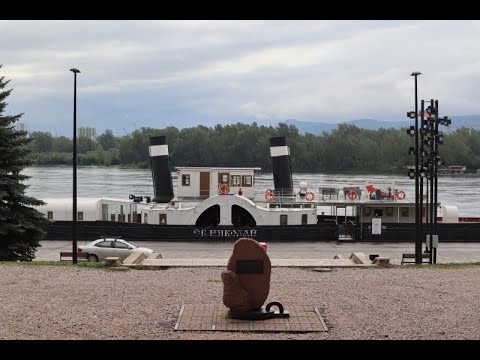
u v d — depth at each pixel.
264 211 56.44
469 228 57.22
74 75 37.16
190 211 56.59
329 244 54.53
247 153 196.88
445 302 20.78
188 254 47.66
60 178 158.75
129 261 29.81
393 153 194.88
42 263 29.17
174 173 161.25
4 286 22.83
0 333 16.77
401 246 53.59
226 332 17.38
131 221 61.25
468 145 199.50
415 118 39.59
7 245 35.66
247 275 18.81
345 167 195.75
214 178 60.84
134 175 174.00
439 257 47.56
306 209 57.12
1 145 37.41
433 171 40.06
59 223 56.62
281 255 47.53
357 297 21.55
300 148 197.50
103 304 20.20
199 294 21.98
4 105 38.00
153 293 22.08
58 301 20.48
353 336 16.89
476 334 17.03
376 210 60.28
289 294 22.08
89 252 37.97
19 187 37.22
